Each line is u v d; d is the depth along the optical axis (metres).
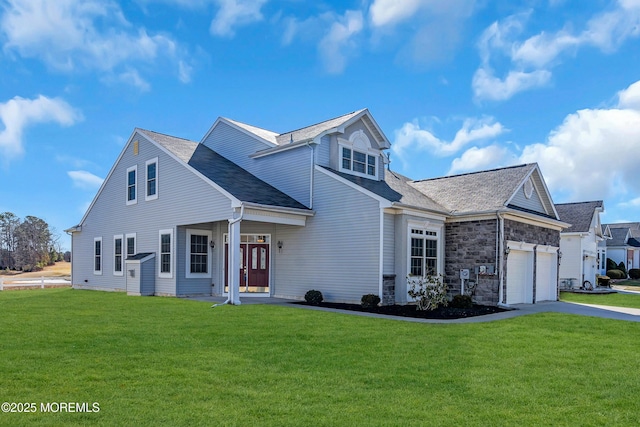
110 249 20.86
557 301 19.20
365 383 5.54
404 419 4.36
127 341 7.76
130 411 4.42
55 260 59.16
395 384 5.51
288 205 15.46
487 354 7.32
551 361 6.91
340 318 11.12
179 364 6.25
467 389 5.38
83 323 9.74
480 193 17.55
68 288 23.61
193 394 4.97
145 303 14.07
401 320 11.23
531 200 18.70
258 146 18.30
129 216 19.67
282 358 6.71
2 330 8.67
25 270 53.28
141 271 17.58
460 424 4.27
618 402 5.00
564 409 4.75
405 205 14.40
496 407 4.78
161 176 17.94
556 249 19.75
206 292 17.73
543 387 5.52
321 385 5.40
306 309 12.90
